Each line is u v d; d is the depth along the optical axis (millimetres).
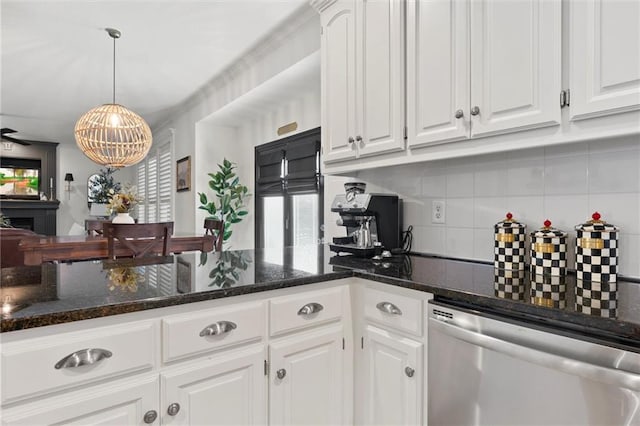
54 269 1534
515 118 1302
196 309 1161
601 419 883
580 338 933
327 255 2061
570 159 1512
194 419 1142
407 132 1684
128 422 1024
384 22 1789
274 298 1343
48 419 904
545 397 984
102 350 984
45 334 915
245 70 3518
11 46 3148
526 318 1061
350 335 1588
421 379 1318
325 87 2148
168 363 1100
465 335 1156
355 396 1588
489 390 1110
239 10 2598
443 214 1990
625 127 1076
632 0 1051
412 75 1662
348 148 1986
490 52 1376
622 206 1369
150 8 2574
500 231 1575
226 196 4492
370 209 1992
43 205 7246
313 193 3545
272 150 4102
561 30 1199
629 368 850
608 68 1094
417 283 1325
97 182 7879
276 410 1338
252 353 1273
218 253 2143
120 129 3596
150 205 6918
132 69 3652
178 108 5055
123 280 1326
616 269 1288
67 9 2578
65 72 3727
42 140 7305
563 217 1530
